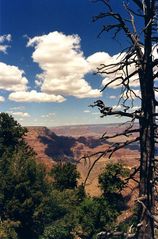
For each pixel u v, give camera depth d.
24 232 50.34
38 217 49.53
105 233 10.16
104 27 10.38
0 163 52.84
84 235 38.97
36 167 52.94
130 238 9.88
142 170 9.91
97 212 37.34
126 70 10.15
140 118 9.80
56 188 61.41
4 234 44.69
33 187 50.91
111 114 9.87
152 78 9.77
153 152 9.85
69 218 45.12
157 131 10.11
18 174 49.94
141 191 9.91
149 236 9.55
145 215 9.51
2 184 49.12
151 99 9.80
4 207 48.97
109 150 10.09
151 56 9.66
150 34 9.60
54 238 46.00
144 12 9.70
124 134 9.91
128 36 10.20
